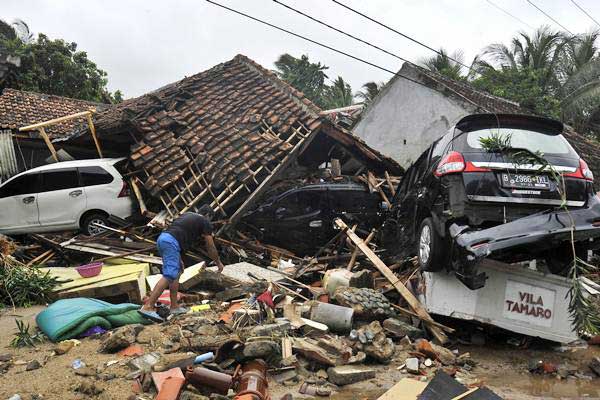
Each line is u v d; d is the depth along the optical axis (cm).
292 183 1027
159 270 841
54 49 2531
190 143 1089
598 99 1978
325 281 707
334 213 962
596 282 798
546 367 500
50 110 1922
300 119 1160
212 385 396
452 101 1602
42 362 457
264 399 374
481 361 530
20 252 929
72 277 734
